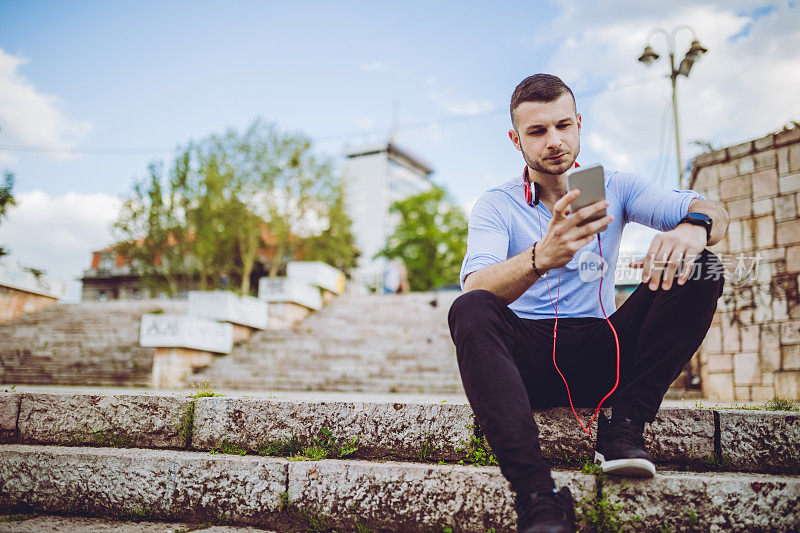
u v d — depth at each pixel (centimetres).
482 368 163
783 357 548
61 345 1152
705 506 178
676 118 957
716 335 627
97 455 221
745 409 218
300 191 2709
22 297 1349
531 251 173
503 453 154
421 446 215
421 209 4403
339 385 889
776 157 573
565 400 202
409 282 4209
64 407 248
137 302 1434
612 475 183
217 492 210
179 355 966
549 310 205
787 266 554
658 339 178
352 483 200
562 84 200
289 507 204
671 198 194
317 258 2856
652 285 172
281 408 229
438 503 192
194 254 2647
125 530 198
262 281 1262
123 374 980
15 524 204
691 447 205
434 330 1123
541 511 142
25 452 226
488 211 212
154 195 2527
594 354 191
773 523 175
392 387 859
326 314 1323
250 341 1151
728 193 618
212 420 234
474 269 191
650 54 986
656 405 182
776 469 200
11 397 253
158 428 239
